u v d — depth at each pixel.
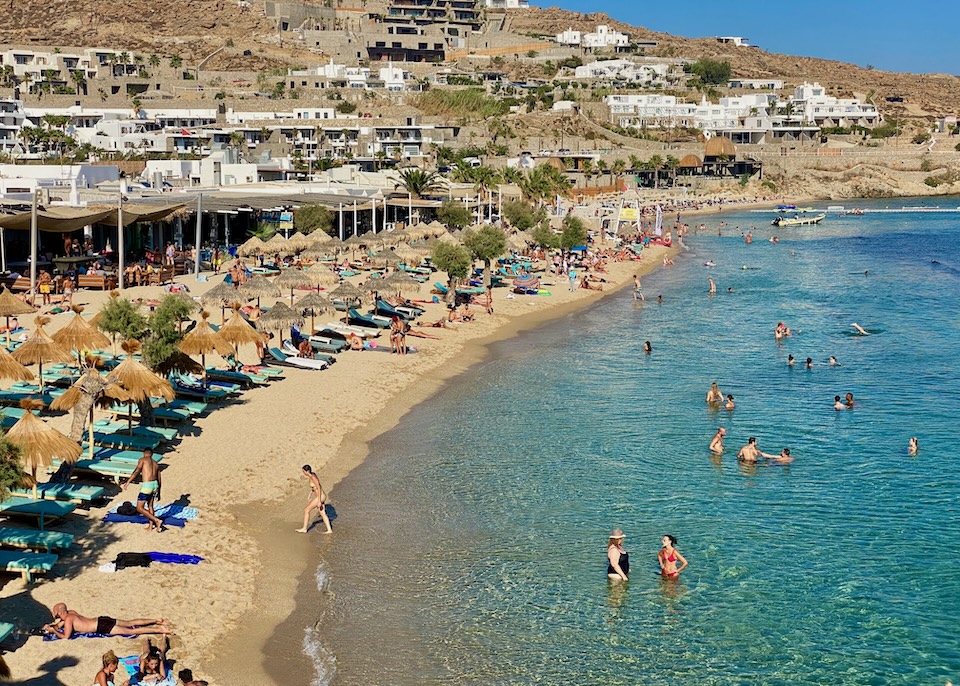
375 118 196.38
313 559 26.41
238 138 171.00
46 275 54.88
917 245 126.44
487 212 120.12
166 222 75.12
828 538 28.58
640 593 25.03
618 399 44.16
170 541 25.86
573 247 99.31
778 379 48.34
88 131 170.62
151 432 32.62
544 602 24.48
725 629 23.30
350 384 44.06
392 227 94.56
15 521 25.53
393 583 25.23
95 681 18.44
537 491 32.12
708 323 65.50
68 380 36.06
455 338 57.38
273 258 76.00
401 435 38.06
